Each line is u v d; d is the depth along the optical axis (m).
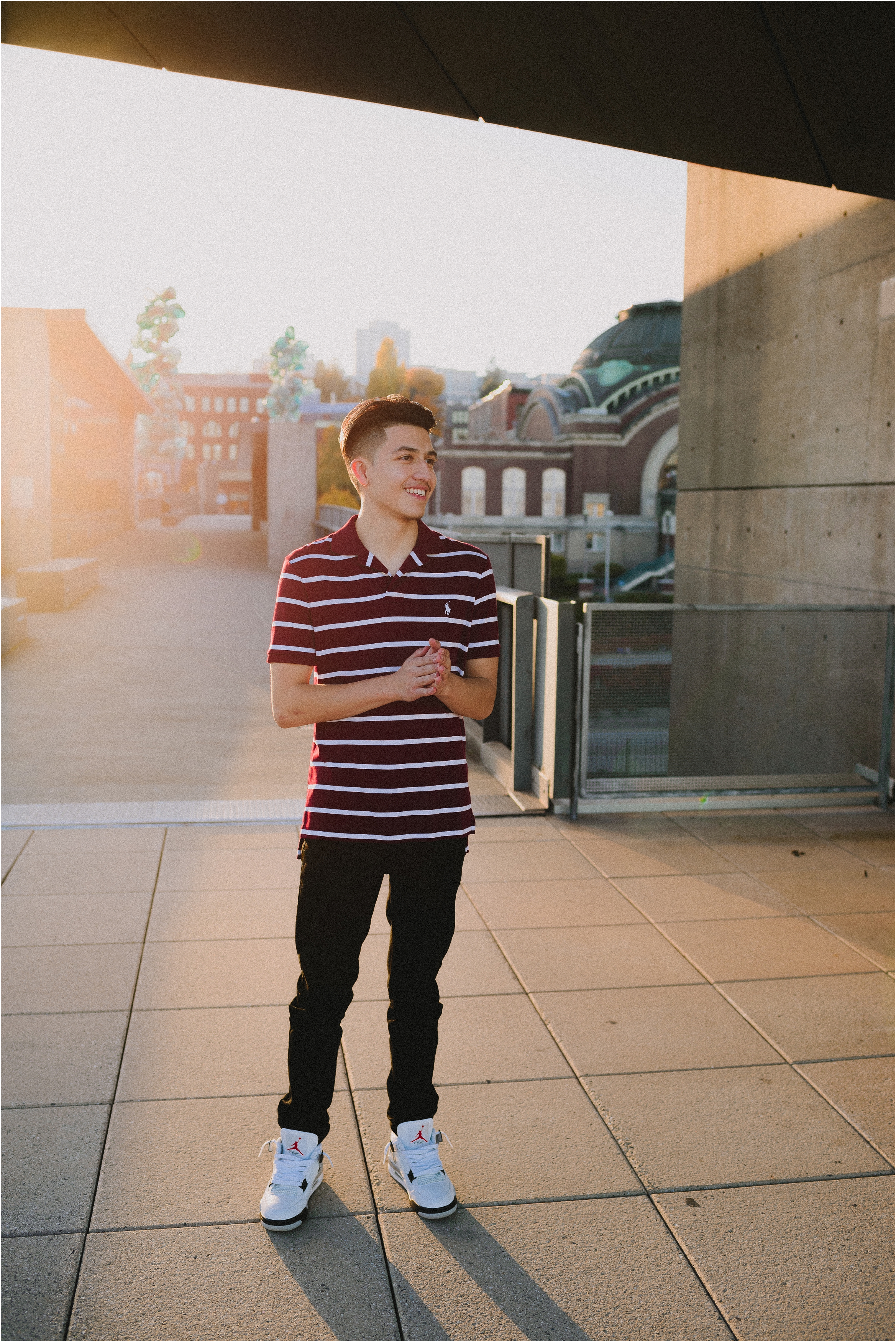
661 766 5.89
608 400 73.50
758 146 5.39
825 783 6.01
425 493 2.21
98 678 10.41
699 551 9.55
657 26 4.35
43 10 4.71
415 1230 2.36
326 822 2.24
